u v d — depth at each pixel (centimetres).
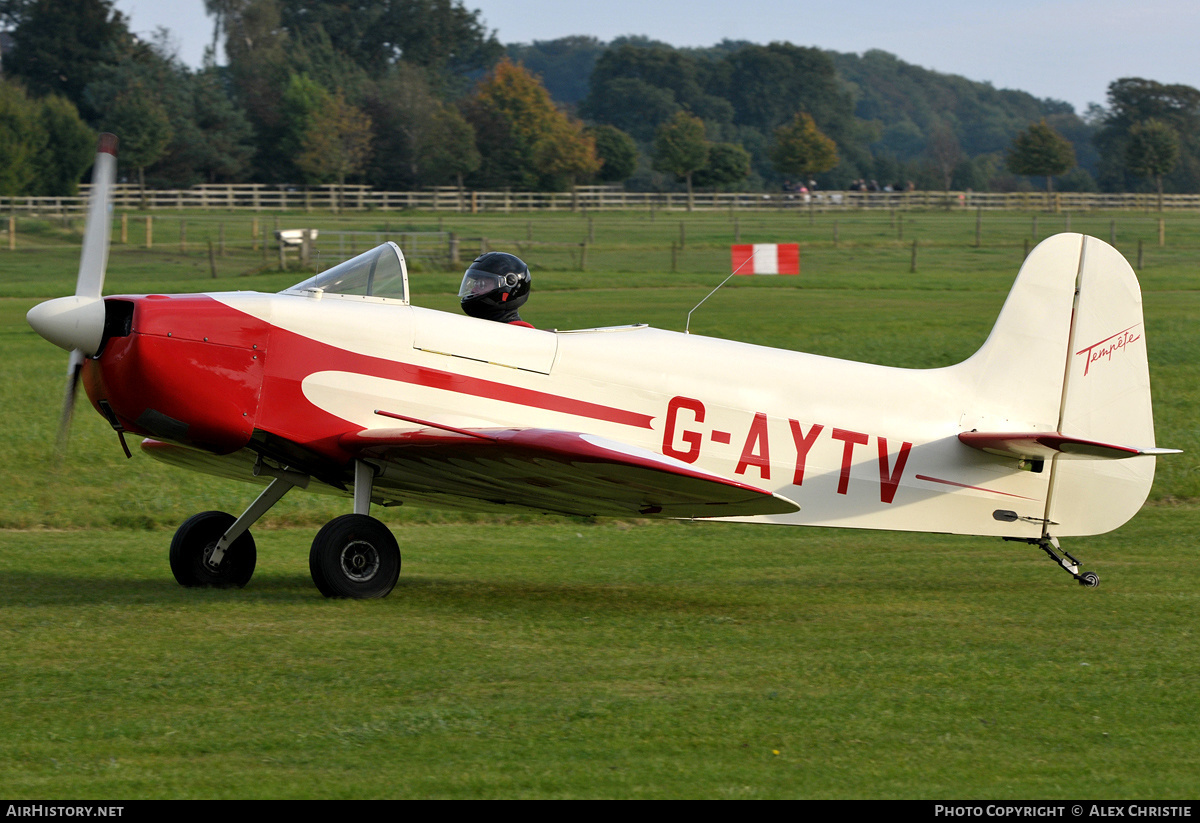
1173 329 8975
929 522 3044
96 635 2172
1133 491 3175
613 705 1852
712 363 2869
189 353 2461
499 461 2458
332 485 2783
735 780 1569
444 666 2039
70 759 1580
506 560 3344
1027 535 3109
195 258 15638
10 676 1914
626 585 2991
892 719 1831
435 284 11794
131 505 3966
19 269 14338
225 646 2114
